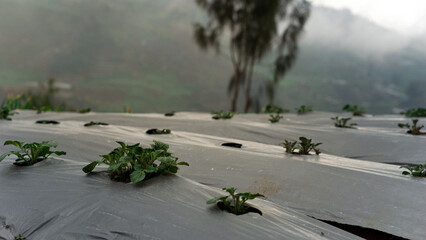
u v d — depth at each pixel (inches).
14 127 165.3
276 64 564.1
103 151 133.6
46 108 312.5
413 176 109.9
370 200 93.7
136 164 79.8
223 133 201.6
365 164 124.7
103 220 65.3
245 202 79.8
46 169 88.7
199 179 111.0
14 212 69.4
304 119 277.4
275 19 551.5
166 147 88.5
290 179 105.8
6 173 86.0
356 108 316.2
